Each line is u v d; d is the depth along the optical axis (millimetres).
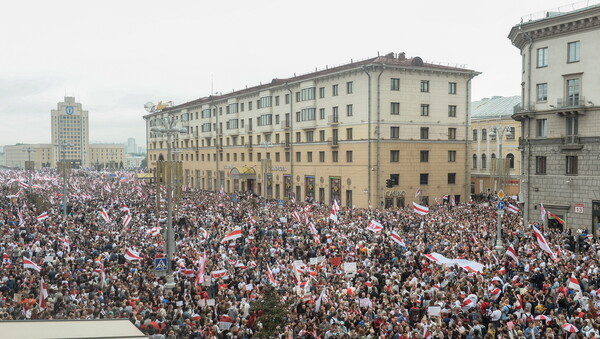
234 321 18562
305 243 34219
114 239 36281
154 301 21453
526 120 47438
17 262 28516
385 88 64500
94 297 21359
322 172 72938
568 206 43906
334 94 70500
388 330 16969
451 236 35500
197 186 114812
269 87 83188
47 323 7465
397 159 65750
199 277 24125
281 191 82625
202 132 109438
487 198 75750
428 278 24391
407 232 38969
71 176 152750
